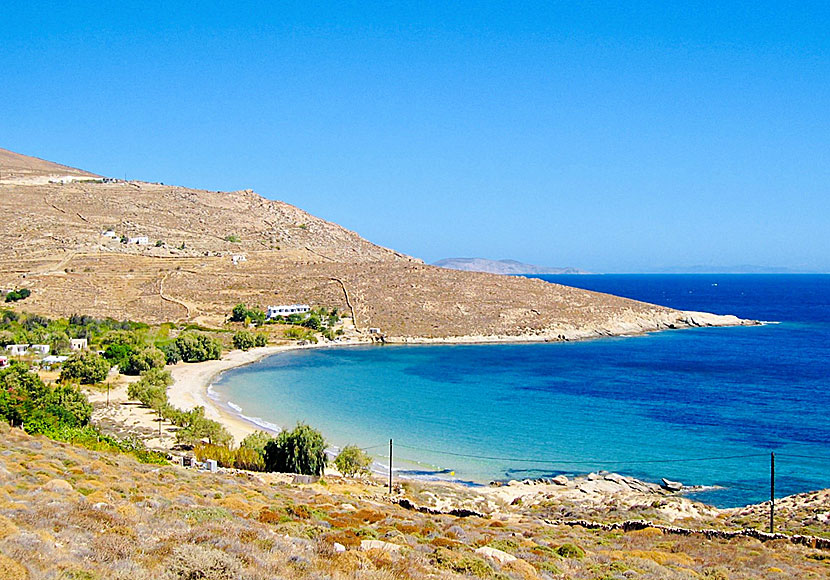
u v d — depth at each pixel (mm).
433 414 81125
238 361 124875
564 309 183375
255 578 15867
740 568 26594
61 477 27953
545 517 41906
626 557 26438
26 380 63875
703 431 72062
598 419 78062
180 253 194875
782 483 54125
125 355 104500
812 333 179250
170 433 66375
